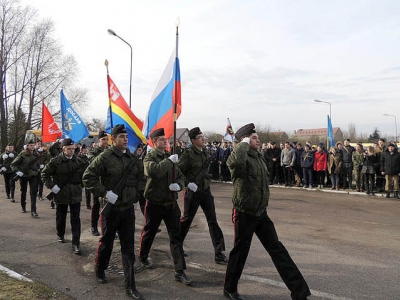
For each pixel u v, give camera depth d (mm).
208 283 4305
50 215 8688
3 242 6160
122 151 4230
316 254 5465
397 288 4121
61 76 34500
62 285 4227
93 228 6738
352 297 3863
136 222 7852
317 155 13578
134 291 3891
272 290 4086
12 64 31734
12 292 3732
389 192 11578
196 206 5086
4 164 11180
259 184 3842
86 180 3977
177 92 5074
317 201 10883
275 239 3887
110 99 6270
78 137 9469
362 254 5469
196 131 5172
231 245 6020
